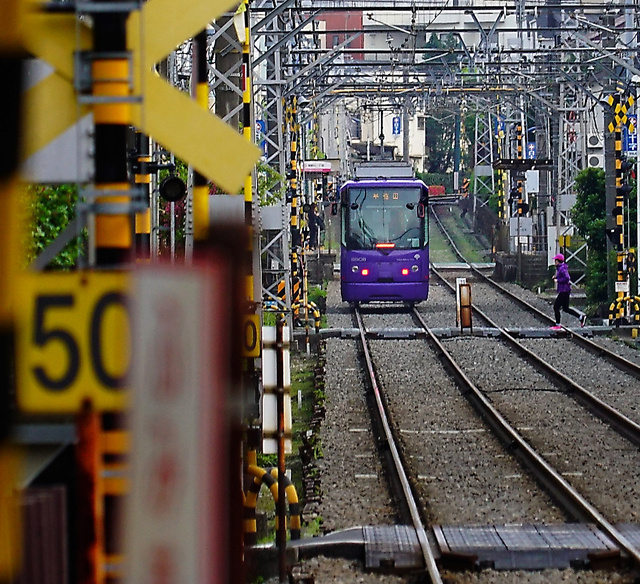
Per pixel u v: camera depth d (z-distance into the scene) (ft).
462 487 137.49
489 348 276.00
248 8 148.97
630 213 360.28
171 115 42.91
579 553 103.24
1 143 25.89
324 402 202.49
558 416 186.29
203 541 25.34
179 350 25.36
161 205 167.84
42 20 40.32
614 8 326.03
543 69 417.49
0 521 25.70
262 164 252.83
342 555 105.40
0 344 25.98
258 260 127.65
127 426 25.22
